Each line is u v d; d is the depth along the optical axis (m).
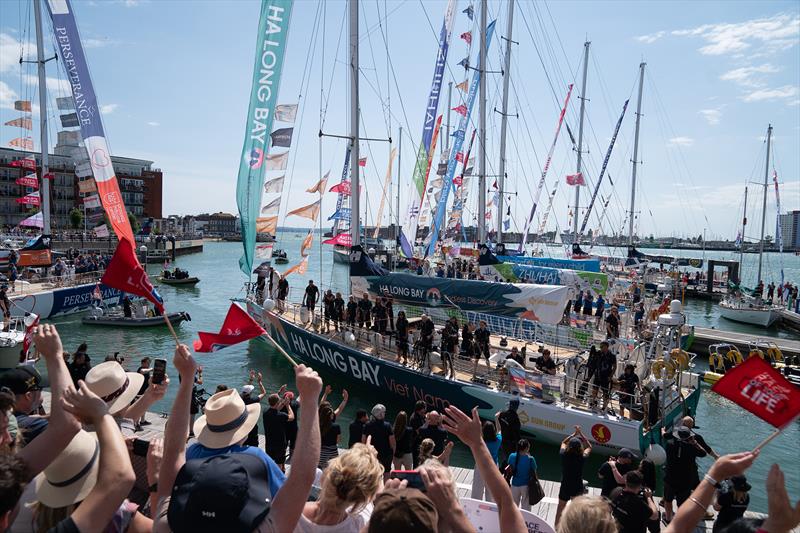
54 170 88.19
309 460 2.62
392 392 16.86
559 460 13.46
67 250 54.47
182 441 3.07
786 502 2.50
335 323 19.38
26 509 2.83
